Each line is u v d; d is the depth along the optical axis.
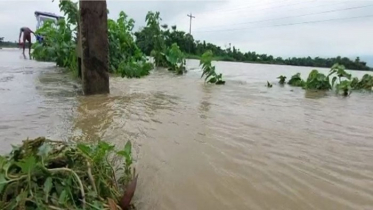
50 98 5.16
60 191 1.79
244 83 9.34
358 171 2.65
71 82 7.15
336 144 3.33
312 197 2.22
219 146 3.14
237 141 3.32
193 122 4.00
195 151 2.99
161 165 2.66
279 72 15.72
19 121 3.69
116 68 9.91
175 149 3.02
